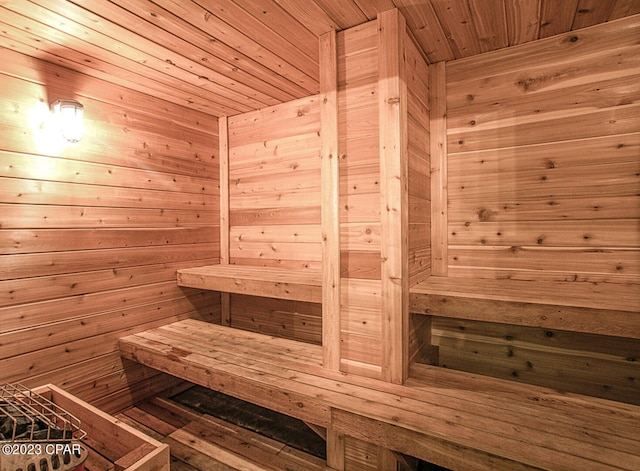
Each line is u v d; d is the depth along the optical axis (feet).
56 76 6.49
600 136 5.58
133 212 7.82
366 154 5.40
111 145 7.37
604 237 5.58
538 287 5.77
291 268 8.70
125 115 7.63
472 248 6.58
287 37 5.67
